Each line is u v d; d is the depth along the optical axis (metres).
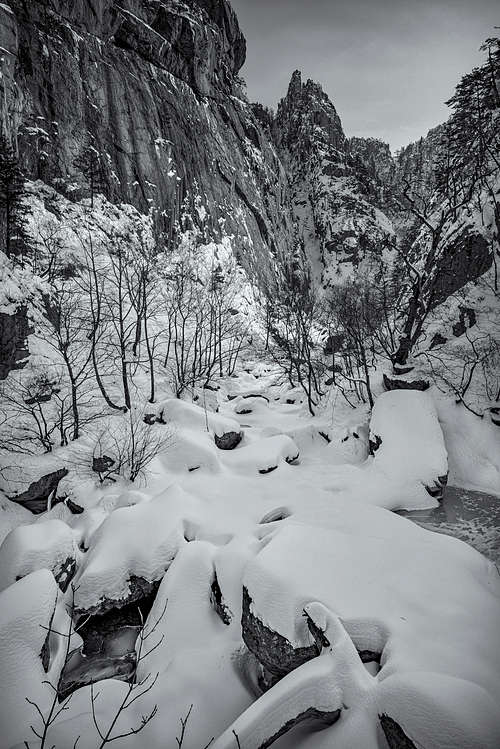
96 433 18.12
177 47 64.44
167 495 13.48
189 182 59.19
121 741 6.45
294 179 117.88
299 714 5.59
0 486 15.03
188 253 47.97
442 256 28.44
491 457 16.92
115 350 27.00
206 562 10.60
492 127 28.95
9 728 6.62
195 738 6.63
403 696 5.20
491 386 18.64
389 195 105.81
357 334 24.89
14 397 18.55
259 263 69.75
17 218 28.59
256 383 36.44
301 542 8.65
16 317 20.02
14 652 7.60
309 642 6.91
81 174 44.25
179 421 21.30
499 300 23.05
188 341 35.62
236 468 18.06
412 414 18.02
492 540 12.90
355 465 18.48
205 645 8.85
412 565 8.09
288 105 142.38
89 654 9.40
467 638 6.33
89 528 13.56
